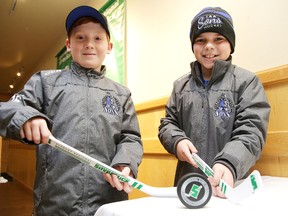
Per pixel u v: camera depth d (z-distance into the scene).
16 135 0.58
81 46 0.86
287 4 0.89
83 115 0.78
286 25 0.89
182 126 0.86
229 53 0.84
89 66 0.86
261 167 0.90
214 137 0.77
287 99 0.86
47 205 0.73
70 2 2.53
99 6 2.28
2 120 0.62
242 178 0.67
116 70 1.91
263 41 0.96
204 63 0.83
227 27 0.81
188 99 0.85
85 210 0.72
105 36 0.92
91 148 0.77
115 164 0.69
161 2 1.50
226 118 0.76
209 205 0.47
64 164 0.74
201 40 0.84
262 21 0.97
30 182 3.41
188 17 1.30
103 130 0.79
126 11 1.85
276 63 0.92
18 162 4.29
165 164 1.36
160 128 0.89
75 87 0.82
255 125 0.69
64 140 0.75
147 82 1.60
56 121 0.77
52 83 0.80
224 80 0.80
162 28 1.48
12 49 3.68
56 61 3.33
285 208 0.44
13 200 2.92
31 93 0.77
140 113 1.57
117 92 0.88
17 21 2.86
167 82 1.43
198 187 0.46
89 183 0.74
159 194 0.55
